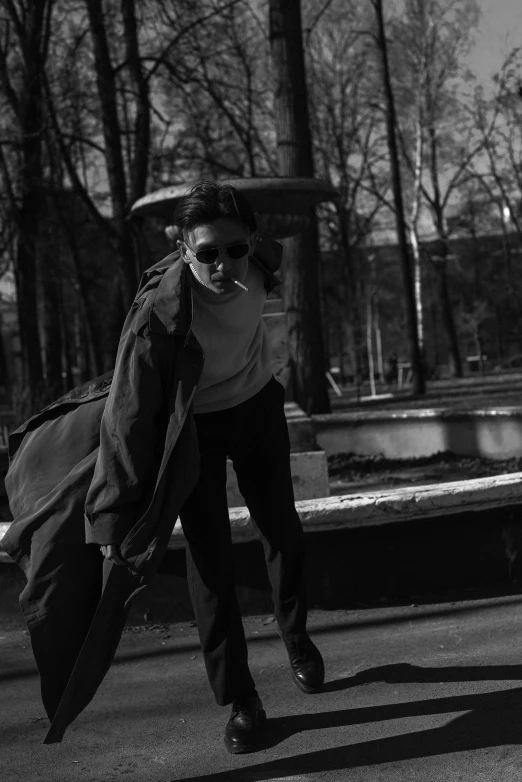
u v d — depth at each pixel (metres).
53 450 2.69
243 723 2.75
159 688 3.37
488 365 53.22
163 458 2.36
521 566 4.29
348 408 19.80
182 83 18.45
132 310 2.48
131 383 2.38
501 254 50.69
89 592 2.48
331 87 32.53
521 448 8.08
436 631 3.74
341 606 4.15
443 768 2.47
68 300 37.72
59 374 23.22
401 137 34.16
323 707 3.03
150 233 20.19
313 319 13.27
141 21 17.55
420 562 4.21
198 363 2.46
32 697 3.36
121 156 16.55
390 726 2.80
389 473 8.05
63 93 17.22
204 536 2.76
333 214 32.47
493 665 3.26
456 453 8.86
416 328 23.59
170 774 2.61
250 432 2.87
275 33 12.73
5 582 4.17
